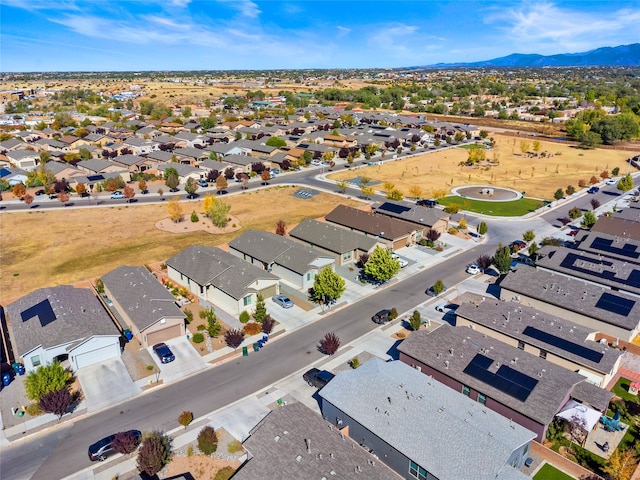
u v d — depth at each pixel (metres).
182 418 35.50
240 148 141.62
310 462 27.66
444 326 42.91
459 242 76.38
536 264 60.38
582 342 41.25
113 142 157.00
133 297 51.06
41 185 109.00
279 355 45.47
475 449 28.41
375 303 56.06
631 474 30.75
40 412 37.25
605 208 94.38
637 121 185.25
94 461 32.62
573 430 34.38
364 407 33.06
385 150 154.38
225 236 77.75
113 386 40.59
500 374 36.62
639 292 51.53
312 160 137.88
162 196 101.88
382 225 73.50
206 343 47.22
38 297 49.53
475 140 174.25
